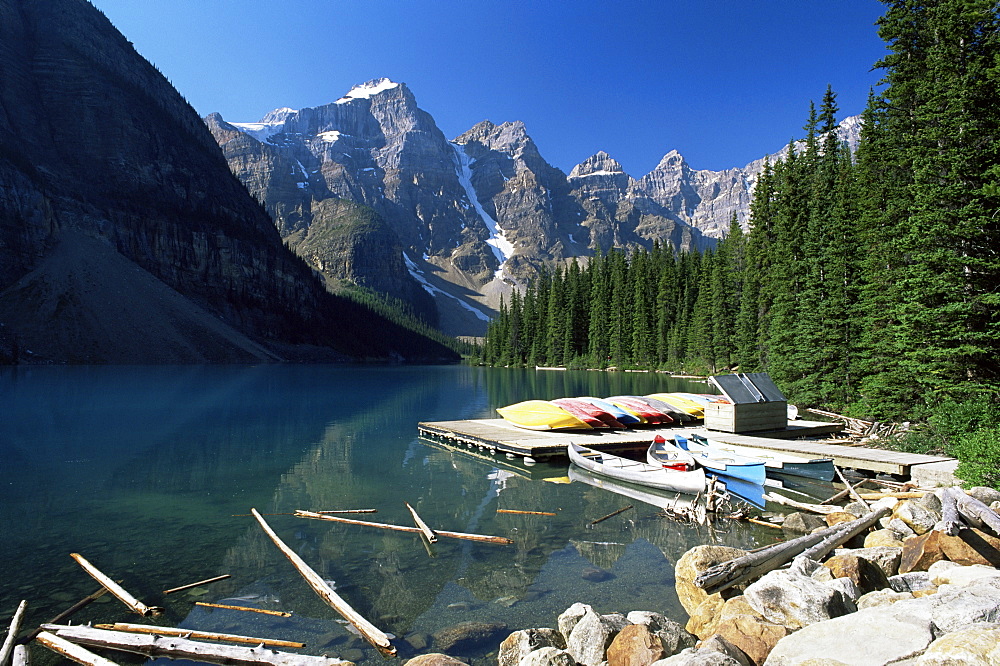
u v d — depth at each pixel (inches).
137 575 370.9
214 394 1787.6
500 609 319.3
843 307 1051.9
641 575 369.7
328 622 303.7
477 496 587.8
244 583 358.0
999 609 204.7
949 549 319.9
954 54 732.7
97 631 279.6
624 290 3993.6
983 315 653.9
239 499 572.4
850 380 1048.8
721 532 462.6
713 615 281.1
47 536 450.3
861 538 406.0
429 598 335.3
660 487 605.9
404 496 587.8
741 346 2017.7
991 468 468.8
